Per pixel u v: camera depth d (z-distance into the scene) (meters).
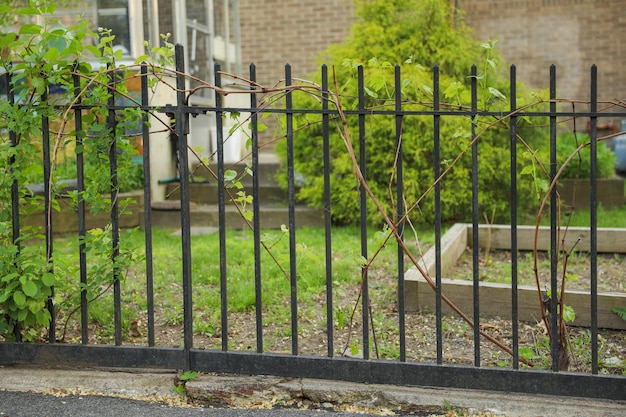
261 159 11.05
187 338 3.70
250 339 4.43
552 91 3.29
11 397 3.64
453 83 3.61
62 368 3.90
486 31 13.24
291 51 13.59
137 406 3.54
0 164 3.81
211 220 8.82
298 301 5.20
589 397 3.30
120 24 9.01
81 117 3.85
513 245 3.37
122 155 3.94
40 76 3.78
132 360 3.75
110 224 3.93
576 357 4.01
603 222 8.38
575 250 6.83
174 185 9.46
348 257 6.59
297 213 8.68
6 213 3.89
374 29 8.44
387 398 3.47
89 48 3.74
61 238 7.95
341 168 8.13
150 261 3.75
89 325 4.63
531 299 4.70
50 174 3.79
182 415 3.43
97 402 3.58
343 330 4.57
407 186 8.01
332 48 8.70
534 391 3.35
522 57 13.16
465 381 3.42
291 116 3.57
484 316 4.85
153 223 8.85
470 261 6.68
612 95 12.98
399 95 3.44
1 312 3.83
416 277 4.99
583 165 9.74
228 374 3.71
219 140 3.64
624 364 3.87
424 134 7.95
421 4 8.38
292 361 3.60
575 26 12.98
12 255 3.74
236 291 5.34
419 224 8.38
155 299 5.32
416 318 4.81
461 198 8.08
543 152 8.41
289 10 13.53
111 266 3.78
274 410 3.49
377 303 5.18
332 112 3.47
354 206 8.27
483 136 8.12
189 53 10.14
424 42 8.37
